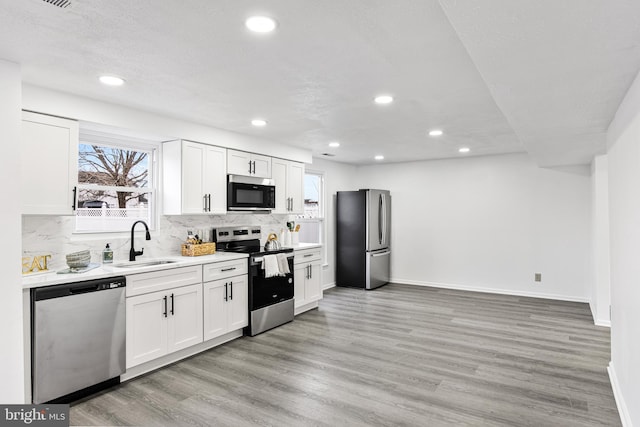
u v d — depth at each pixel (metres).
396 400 2.66
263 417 2.44
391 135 4.32
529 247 5.80
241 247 4.62
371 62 2.20
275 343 3.84
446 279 6.47
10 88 2.18
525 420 2.40
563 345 3.75
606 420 2.40
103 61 2.20
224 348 3.70
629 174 2.18
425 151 5.54
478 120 3.58
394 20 1.71
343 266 6.64
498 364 3.29
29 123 2.58
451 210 6.40
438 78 2.46
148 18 1.71
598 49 1.61
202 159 3.84
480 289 6.17
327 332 4.19
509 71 1.87
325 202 6.51
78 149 3.14
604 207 4.39
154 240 3.79
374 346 3.74
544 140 3.61
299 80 2.51
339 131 4.11
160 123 3.42
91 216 3.35
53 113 2.69
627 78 1.96
